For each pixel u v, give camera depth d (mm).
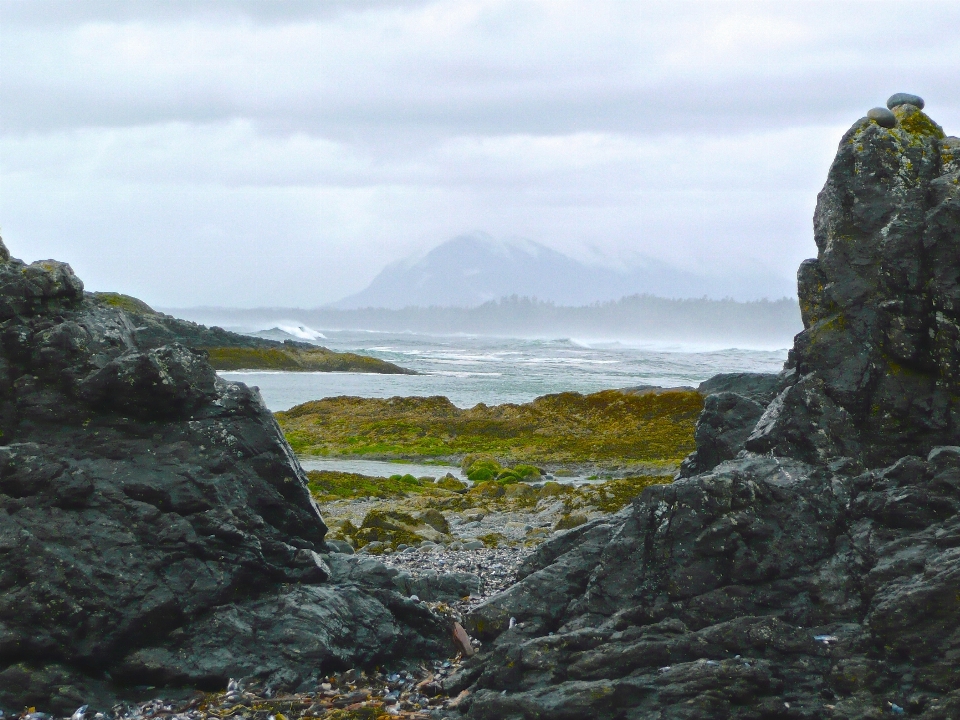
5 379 11742
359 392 101375
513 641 10750
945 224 11016
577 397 65875
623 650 9406
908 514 9883
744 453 11789
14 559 10859
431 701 10773
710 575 9820
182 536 11367
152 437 11891
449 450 55531
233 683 10992
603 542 11562
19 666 10555
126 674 10883
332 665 11578
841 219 11742
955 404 10969
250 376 123688
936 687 8562
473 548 23625
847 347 11469
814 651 9109
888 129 11797
